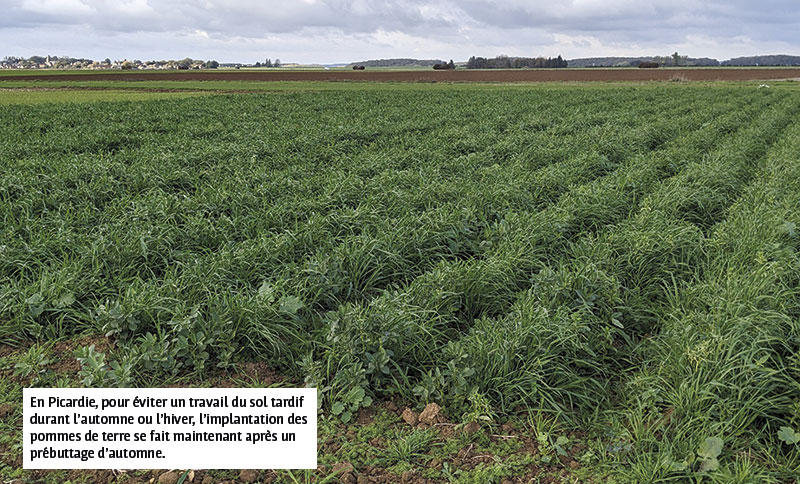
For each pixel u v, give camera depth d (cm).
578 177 1091
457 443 397
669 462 357
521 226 756
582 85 6031
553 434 409
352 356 461
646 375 467
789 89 4747
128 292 536
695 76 8025
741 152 1298
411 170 1097
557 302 548
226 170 1123
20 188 902
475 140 1464
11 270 630
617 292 574
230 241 718
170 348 479
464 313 589
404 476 367
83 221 788
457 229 757
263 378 475
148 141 1486
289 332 506
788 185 1003
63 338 521
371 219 790
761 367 409
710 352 427
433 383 441
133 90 4728
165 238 690
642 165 1162
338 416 428
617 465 374
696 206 916
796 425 400
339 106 2769
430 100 3209
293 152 1359
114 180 973
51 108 2412
